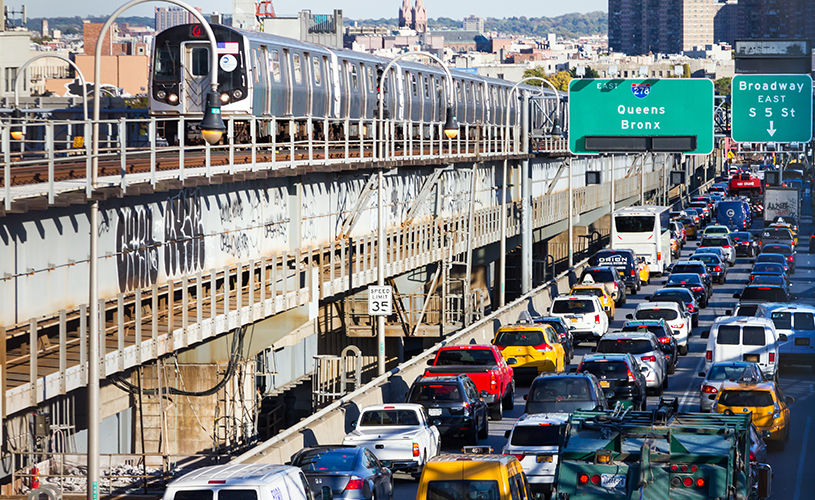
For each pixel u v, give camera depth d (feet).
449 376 178.91
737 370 188.85
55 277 147.13
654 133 303.89
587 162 588.50
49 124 130.11
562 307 296.71
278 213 231.30
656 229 460.55
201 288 185.57
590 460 105.60
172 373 213.46
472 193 352.69
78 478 163.73
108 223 161.17
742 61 304.71
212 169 175.73
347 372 330.75
